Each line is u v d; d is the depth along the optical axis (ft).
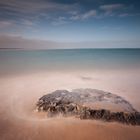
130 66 58.59
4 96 24.62
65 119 15.51
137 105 20.34
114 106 16.35
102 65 62.69
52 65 62.85
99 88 29.89
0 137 12.69
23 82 34.83
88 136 12.65
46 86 31.42
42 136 12.77
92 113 15.49
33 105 20.29
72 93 20.58
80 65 63.16
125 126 13.97
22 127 14.35
